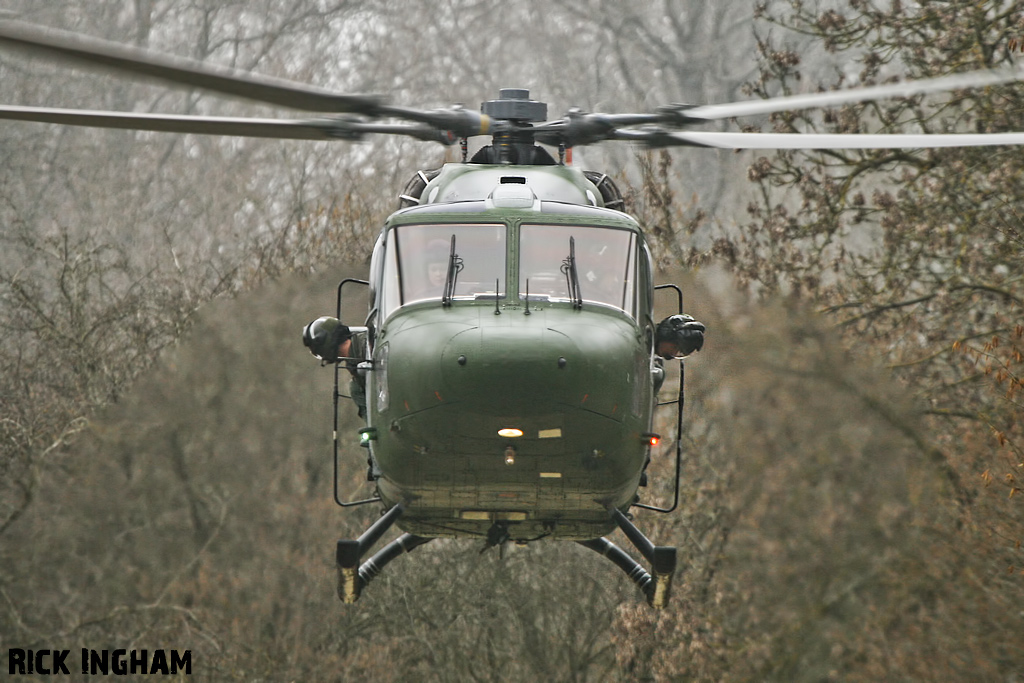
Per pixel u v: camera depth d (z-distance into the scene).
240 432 77.62
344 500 75.50
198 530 76.12
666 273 75.19
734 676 65.81
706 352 72.25
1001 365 51.53
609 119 37.56
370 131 34.12
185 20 151.00
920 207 64.06
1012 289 60.66
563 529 36.06
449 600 72.38
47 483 76.69
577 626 71.25
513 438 32.25
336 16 153.25
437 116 34.62
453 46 152.62
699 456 70.06
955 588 61.81
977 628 60.16
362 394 38.12
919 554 64.75
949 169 62.84
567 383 32.00
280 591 73.50
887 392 68.69
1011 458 56.53
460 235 35.12
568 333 32.66
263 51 147.50
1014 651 58.88
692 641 67.00
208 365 79.38
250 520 75.44
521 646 71.62
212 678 71.69
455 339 32.50
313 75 148.25
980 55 60.53
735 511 68.81
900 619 64.25
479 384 31.95
